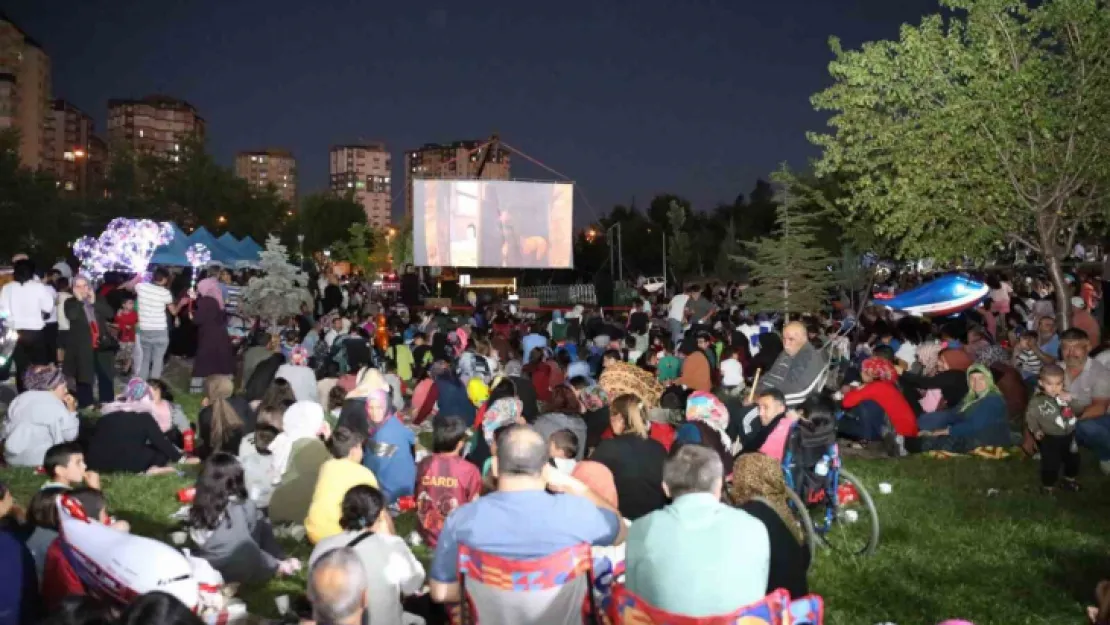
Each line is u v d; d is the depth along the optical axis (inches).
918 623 257.3
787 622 167.6
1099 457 418.6
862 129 653.3
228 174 2886.3
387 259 3996.1
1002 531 332.2
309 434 340.5
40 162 4911.4
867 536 324.5
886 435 482.3
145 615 140.2
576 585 175.8
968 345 580.4
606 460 275.7
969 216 638.5
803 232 950.4
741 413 435.2
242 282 1232.2
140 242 844.0
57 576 205.3
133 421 408.8
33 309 532.4
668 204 2960.1
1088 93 584.1
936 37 621.3
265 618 257.4
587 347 874.8
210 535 270.1
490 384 516.1
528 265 1659.7
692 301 916.0
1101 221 657.6
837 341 685.3
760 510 197.2
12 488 357.7
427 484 279.6
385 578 212.5
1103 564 298.8
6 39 4621.1
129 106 7726.4
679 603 165.2
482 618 175.6
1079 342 439.2
